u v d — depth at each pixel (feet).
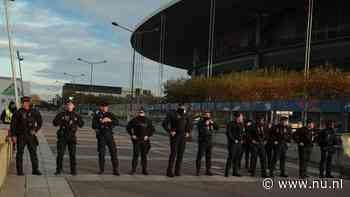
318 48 197.26
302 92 119.24
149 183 37.40
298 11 210.79
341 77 111.55
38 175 38.52
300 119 93.56
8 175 37.60
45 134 95.86
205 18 244.83
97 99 381.60
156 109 173.06
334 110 84.02
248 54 237.86
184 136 41.96
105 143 40.98
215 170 48.49
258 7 215.31
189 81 193.47
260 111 101.81
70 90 449.06
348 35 184.14
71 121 39.60
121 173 42.45
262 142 45.47
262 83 139.85
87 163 48.80
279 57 217.97
